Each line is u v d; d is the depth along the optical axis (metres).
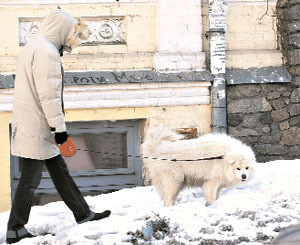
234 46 12.08
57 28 6.55
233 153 7.82
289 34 11.90
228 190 9.02
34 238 6.21
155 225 6.05
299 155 11.95
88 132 11.84
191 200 8.86
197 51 11.84
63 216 7.52
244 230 5.75
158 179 8.16
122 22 11.77
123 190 10.23
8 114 11.26
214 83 11.65
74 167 11.98
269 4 12.13
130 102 11.57
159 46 11.71
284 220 6.06
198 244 5.49
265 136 11.95
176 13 11.74
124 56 11.64
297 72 11.84
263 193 7.75
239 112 11.89
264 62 12.07
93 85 11.37
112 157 12.08
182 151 8.07
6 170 11.29
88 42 11.63
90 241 5.82
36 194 11.73
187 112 11.77
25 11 11.43
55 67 6.19
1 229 7.09
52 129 6.23
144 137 11.74
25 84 6.30
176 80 11.56
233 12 12.03
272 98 11.95
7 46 11.41
